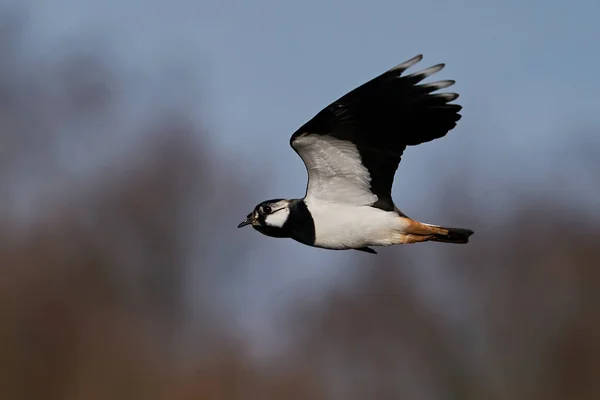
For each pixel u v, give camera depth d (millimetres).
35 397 24016
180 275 29359
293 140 13281
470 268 25828
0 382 23938
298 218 13641
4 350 24250
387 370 25125
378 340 25375
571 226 26016
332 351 25250
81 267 27641
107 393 24234
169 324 27328
